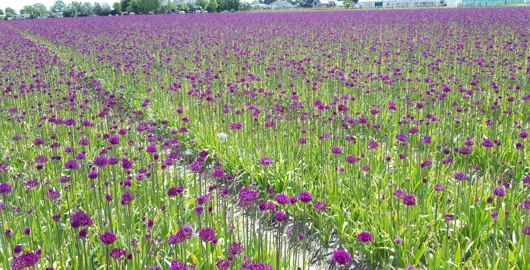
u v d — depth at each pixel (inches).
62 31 1487.5
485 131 370.3
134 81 602.5
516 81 528.4
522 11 1694.1
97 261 211.2
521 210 236.4
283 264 204.5
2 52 893.8
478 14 1588.3
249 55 771.4
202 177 326.3
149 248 194.7
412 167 298.2
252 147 358.6
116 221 233.3
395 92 509.7
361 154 301.3
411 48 745.0
